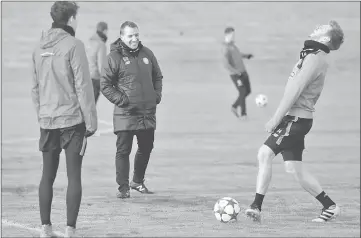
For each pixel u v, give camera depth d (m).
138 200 32.66
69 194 23.81
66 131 23.56
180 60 111.00
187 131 60.62
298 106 27.20
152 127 32.69
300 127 27.19
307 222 27.91
